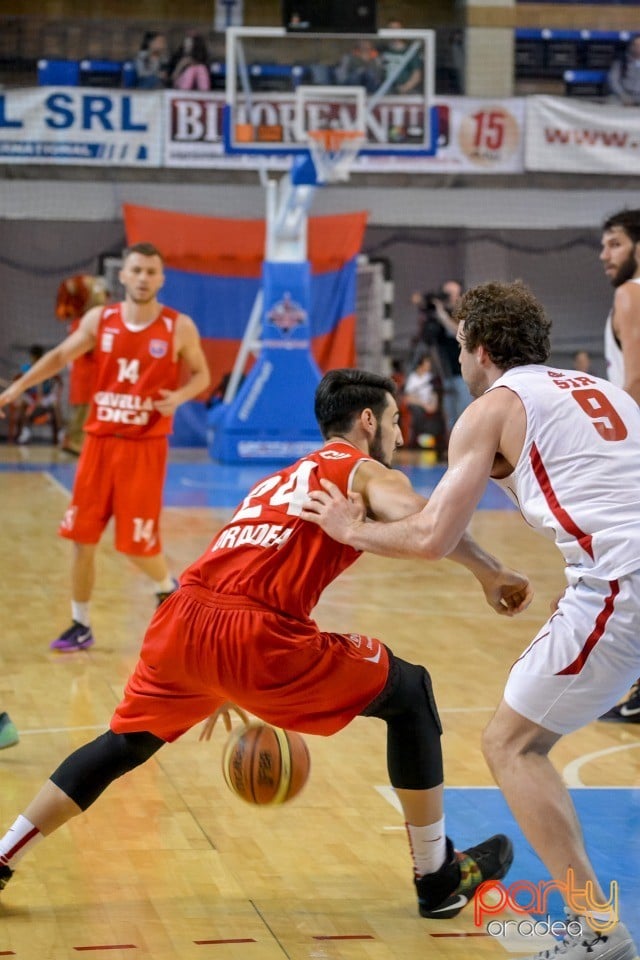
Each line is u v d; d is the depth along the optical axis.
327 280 39.78
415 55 31.72
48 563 19.58
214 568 6.95
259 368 34.56
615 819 8.91
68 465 34.06
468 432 6.43
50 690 12.34
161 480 14.32
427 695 7.07
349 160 31.78
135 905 7.25
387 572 19.95
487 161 36.69
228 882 7.66
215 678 6.81
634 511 6.22
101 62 38.34
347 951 6.66
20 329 43.12
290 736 7.14
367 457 7.05
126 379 13.88
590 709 6.28
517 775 6.25
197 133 35.75
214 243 38.88
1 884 7.11
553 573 19.48
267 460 34.69
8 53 40.28
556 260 44.34
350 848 8.30
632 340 11.33
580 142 36.84
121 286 39.44
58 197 38.56
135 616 15.92
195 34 37.94
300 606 6.80
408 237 44.06
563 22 41.66
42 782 9.48
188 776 9.81
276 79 31.45
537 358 6.80
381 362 41.00
